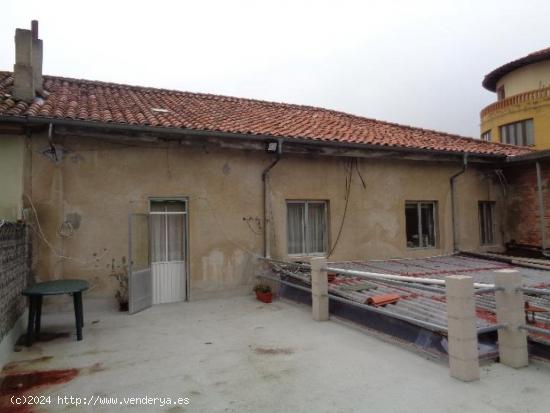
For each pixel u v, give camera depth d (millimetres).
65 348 5984
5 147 7605
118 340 6352
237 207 9516
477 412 3955
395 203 11602
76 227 8055
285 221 10078
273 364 5285
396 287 7953
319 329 6844
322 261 7398
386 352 5672
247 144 9289
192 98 12781
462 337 4656
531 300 6723
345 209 10875
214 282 9219
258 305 8617
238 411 4051
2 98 8312
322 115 13953
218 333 6684
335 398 4297
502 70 24156
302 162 10344
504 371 4930
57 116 7555
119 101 10562
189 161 9062
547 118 22000
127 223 8430
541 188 12125
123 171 8469
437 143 12508
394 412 3979
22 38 8484
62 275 7926
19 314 6668
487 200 13203
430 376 4812
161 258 8961
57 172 7949
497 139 24469
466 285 4719
